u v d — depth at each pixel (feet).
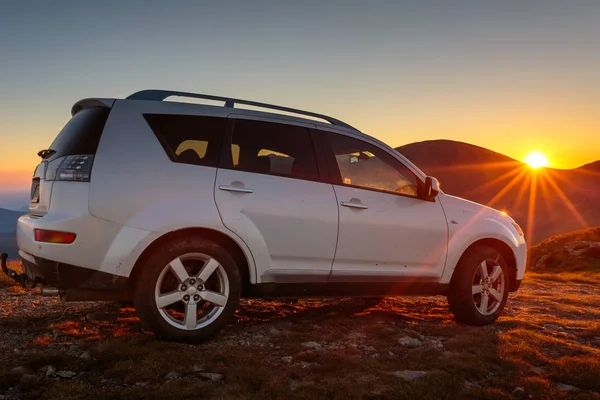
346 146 17.72
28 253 14.23
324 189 16.65
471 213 19.71
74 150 14.23
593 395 12.26
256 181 15.55
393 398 11.48
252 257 15.31
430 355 14.53
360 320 18.56
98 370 12.19
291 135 16.70
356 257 17.03
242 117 16.03
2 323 15.70
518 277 20.68
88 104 15.29
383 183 18.08
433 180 18.52
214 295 14.76
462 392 11.96
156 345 13.74
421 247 18.24
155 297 14.05
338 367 13.14
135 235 13.82
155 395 10.73
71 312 17.66
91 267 13.64
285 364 13.42
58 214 13.69
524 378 13.00
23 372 11.69
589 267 136.05
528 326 19.31
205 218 14.51
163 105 15.14
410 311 20.99
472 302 19.06
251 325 17.07
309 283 16.38
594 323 20.29
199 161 14.96
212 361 13.10
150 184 14.16
